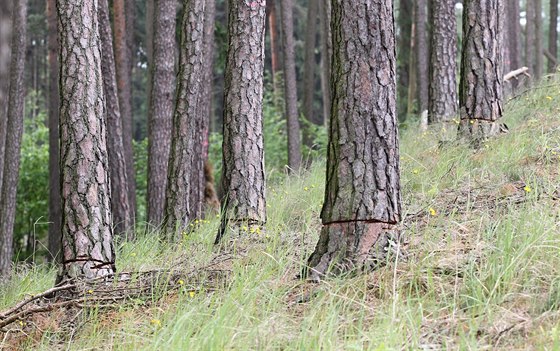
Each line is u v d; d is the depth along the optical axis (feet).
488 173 28.35
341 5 20.83
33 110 117.50
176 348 16.20
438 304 17.28
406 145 39.19
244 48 29.89
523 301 16.92
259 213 29.01
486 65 33.53
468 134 33.27
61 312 21.58
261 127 29.89
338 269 19.90
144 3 101.04
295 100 63.16
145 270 24.61
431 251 19.86
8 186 52.65
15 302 24.95
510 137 31.76
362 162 20.27
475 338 15.62
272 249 23.62
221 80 121.60
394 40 20.95
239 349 15.92
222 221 28.81
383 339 15.46
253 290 18.90
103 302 21.61
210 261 24.14
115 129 45.65
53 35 61.00
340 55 20.77
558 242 18.94
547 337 14.84
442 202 25.53
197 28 37.37
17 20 53.26
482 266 18.60
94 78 23.91
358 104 20.44
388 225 20.18
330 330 16.12
